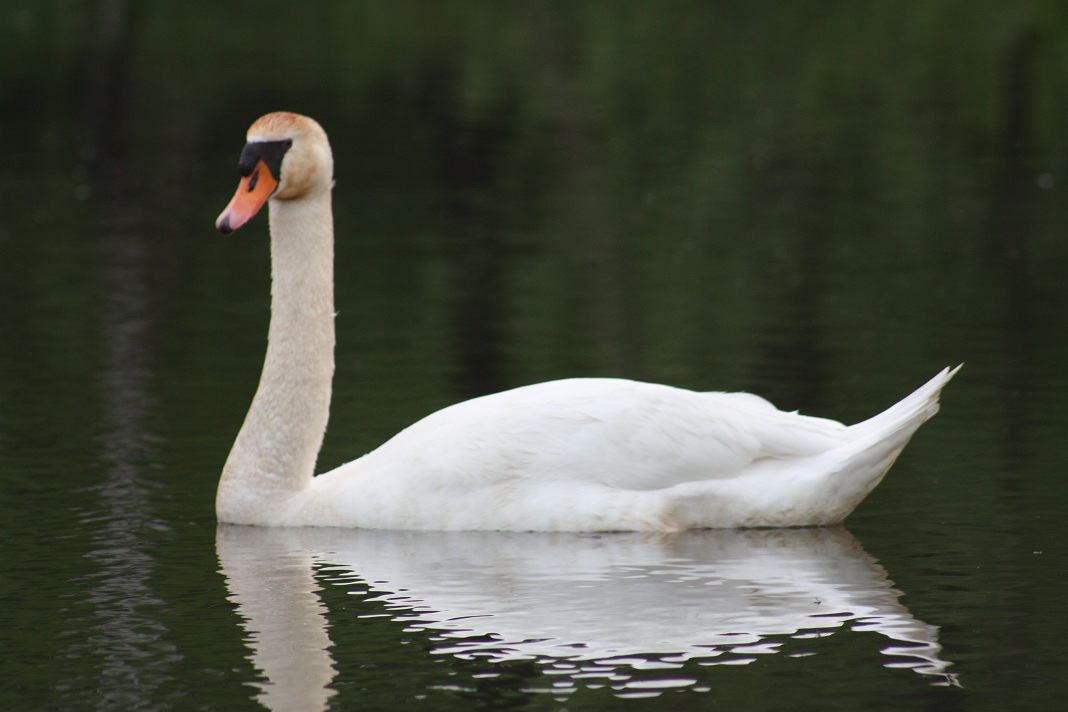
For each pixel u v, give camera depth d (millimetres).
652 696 7895
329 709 7785
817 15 51250
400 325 18438
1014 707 7746
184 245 23672
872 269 21516
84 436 13438
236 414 14273
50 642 8727
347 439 13312
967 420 13680
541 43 47844
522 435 10906
